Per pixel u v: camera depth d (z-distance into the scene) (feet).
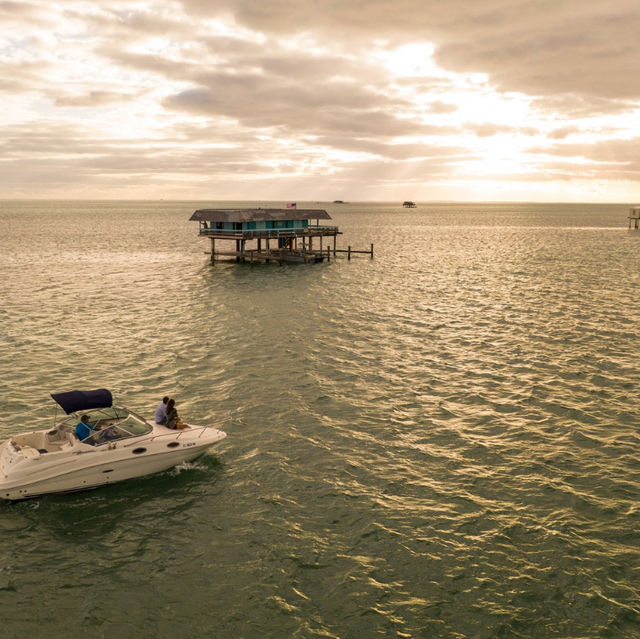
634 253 299.38
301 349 107.65
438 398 82.84
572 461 63.57
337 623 40.01
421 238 435.94
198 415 75.46
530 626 39.78
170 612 40.73
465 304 154.61
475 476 60.39
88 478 55.72
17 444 56.44
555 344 111.86
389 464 62.85
